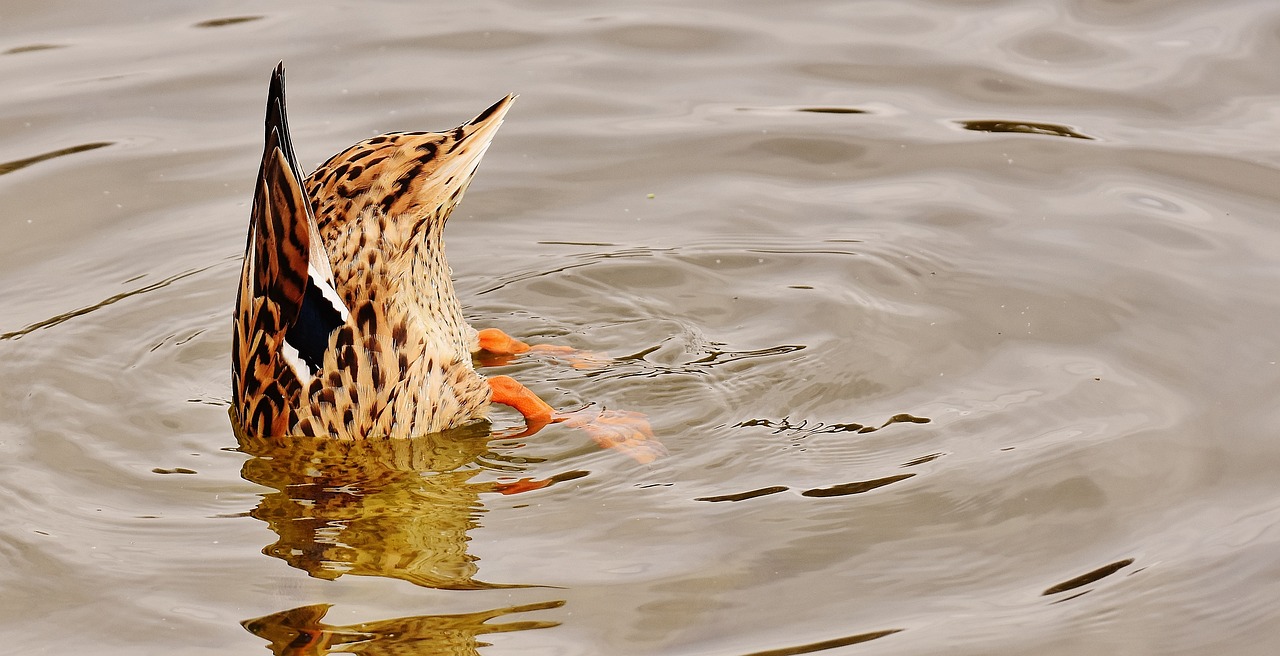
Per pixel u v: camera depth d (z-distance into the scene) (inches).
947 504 384.8
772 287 503.5
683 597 349.4
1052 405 428.8
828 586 353.1
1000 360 454.6
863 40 683.4
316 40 679.7
